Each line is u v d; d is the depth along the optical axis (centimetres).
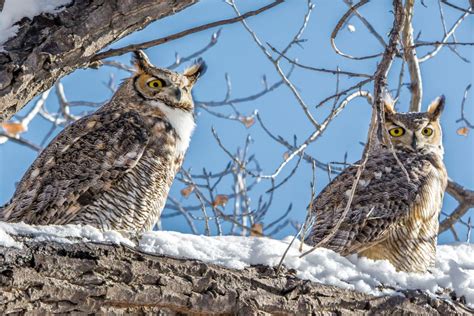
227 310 852
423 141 1386
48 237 780
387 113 1425
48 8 822
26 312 745
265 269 887
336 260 966
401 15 858
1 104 798
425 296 973
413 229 1280
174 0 861
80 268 775
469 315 997
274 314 877
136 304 809
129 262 807
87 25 827
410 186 1293
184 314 841
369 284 953
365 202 1282
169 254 848
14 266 741
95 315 786
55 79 846
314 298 900
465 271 1066
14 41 808
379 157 1373
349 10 929
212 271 849
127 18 848
